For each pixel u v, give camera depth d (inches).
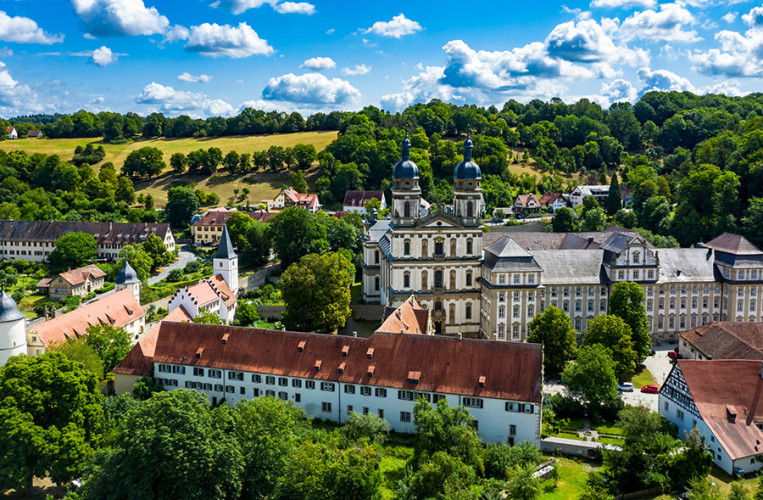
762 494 2682.1
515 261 5295.3
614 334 4490.7
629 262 5477.4
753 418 3486.7
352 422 3550.7
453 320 5629.9
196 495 2662.4
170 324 4311.0
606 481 3134.8
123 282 6127.0
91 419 3336.6
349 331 5880.9
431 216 5502.0
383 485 3137.3
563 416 4033.0
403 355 3868.1
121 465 2736.2
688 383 3651.6
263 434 2955.2
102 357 4441.4
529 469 3024.1
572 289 5467.5
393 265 5531.5
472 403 3671.3
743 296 5511.8
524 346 3725.4
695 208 7775.6
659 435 3277.6
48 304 7027.6
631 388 4429.1
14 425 3024.1
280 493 2854.3
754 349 4200.3
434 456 3016.7
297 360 3981.3
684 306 5590.6
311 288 5383.9
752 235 6875.0
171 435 2711.6
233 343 4138.8
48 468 3090.6
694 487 2765.7
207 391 4124.0
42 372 3243.1
